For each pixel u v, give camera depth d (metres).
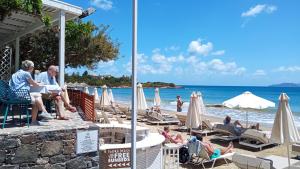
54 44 19.52
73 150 6.11
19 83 6.27
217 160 10.37
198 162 9.87
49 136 5.85
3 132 5.50
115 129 9.28
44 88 6.58
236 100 14.28
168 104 42.44
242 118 24.77
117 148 6.90
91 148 6.34
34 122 6.43
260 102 13.95
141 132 8.64
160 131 11.43
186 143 10.27
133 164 4.53
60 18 8.84
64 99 8.17
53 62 19.97
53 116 7.70
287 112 8.89
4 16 7.94
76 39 16.95
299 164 7.85
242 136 13.06
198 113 13.22
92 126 6.37
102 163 6.79
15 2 7.61
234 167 9.59
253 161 7.86
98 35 21.84
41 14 8.32
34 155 5.71
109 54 22.83
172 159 9.05
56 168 5.92
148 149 7.50
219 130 14.73
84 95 8.74
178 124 18.27
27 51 19.36
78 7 9.11
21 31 12.07
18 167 5.57
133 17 4.50
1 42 15.04
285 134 8.80
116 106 22.03
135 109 4.52
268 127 18.58
